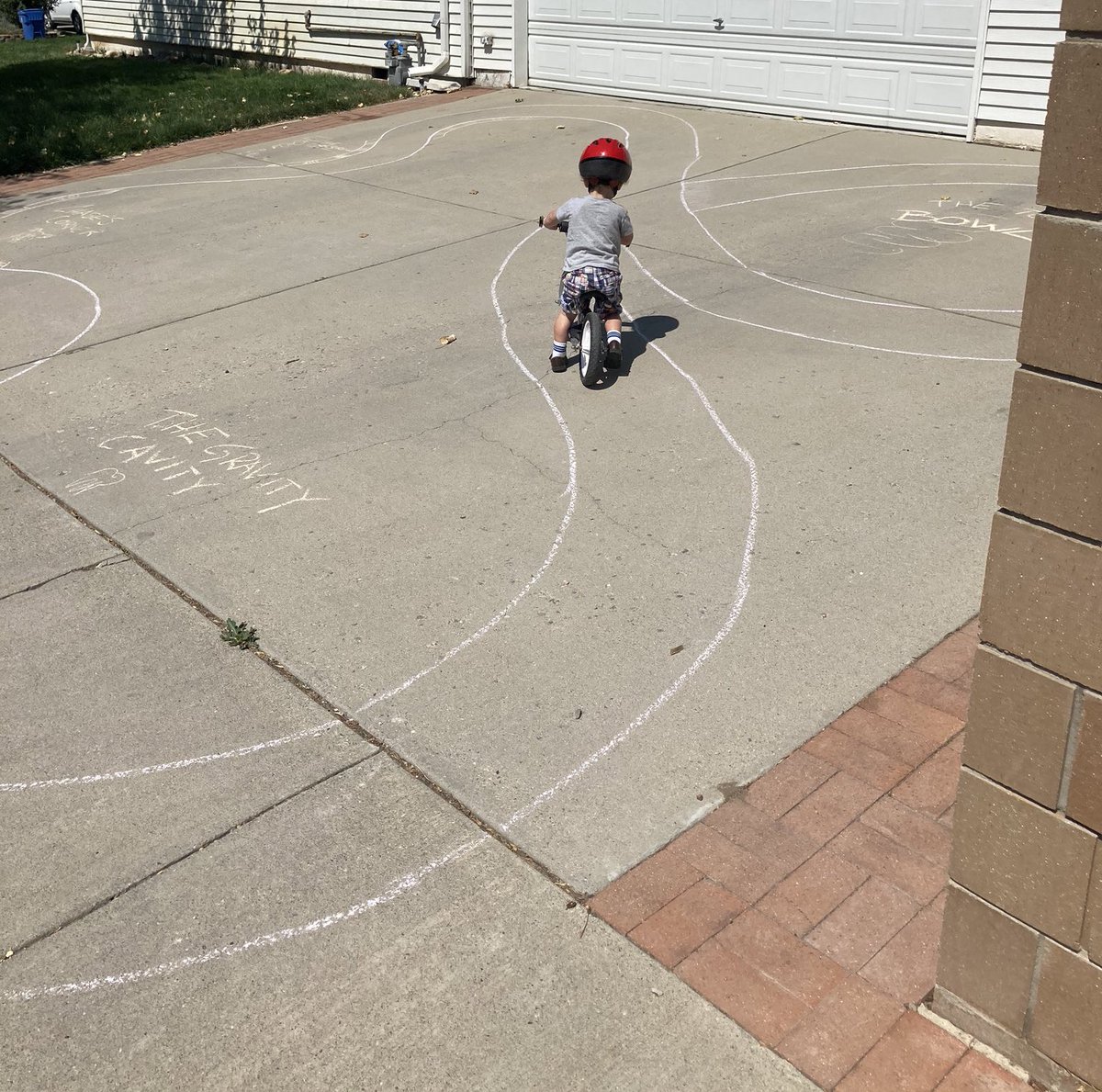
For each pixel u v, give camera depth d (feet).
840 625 15.39
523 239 32.94
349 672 15.05
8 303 30.53
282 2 64.23
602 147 22.49
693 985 10.53
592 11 50.39
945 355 23.50
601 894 11.57
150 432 22.38
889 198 34.47
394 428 21.85
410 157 43.83
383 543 17.95
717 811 12.50
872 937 10.91
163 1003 10.66
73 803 13.12
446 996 10.58
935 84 40.34
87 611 16.70
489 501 19.01
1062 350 7.38
